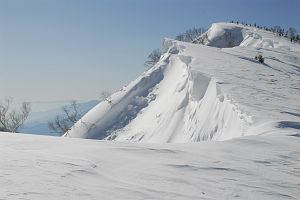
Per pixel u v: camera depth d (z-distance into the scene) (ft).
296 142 46.32
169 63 196.95
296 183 30.01
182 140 122.21
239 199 24.89
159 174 28.94
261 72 141.38
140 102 181.88
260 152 40.32
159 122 150.61
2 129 157.89
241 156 38.14
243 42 320.09
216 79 115.75
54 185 23.30
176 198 23.54
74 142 41.14
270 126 59.77
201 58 158.40
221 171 31.53
